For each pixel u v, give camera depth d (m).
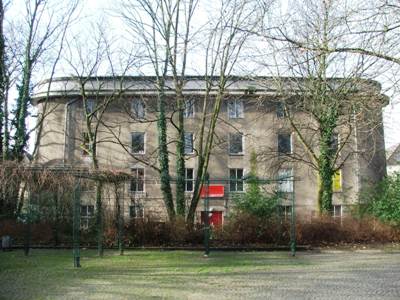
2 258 16.84
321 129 26.67
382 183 26.70
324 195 27.20
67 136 39.09
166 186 24.31
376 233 23.45
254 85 33.09
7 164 16.48
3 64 28.72
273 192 23.83
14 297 9.66
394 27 11.10
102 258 17.09
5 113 29.28
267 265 15.15
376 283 11.48
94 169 17.16
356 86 20.83
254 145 39.47
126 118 39.41
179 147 25.64
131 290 10.45
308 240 22.66
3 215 21.83
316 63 21.86
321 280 11.94
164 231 21.91
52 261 15.97
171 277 12.42
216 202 35.47
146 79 28.50
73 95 39.53
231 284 11.28
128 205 23.16
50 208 21.41
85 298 9.54
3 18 27.39
